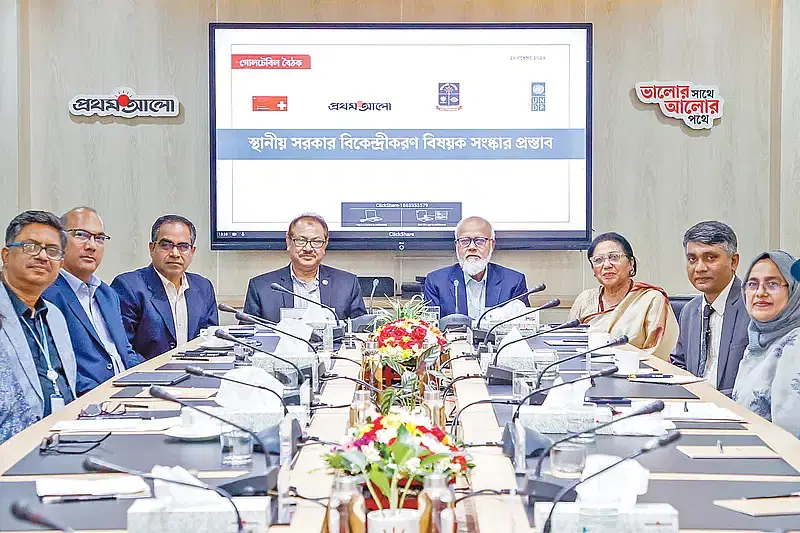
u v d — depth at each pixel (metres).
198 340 4.39
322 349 3.86
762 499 1.59
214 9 6.05
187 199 6.12
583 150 5.98
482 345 3.63
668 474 1.77
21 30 5.91
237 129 5.98
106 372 3.64
